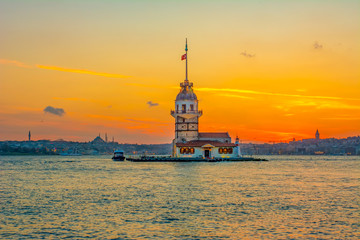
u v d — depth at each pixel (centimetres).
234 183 8606
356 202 6088
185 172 11650
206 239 4081
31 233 4262
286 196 6681
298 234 4231
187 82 18875
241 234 4238
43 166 18175
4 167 17162
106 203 5956
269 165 16950
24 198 6488
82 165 18788
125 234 4241
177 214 5147
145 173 11525
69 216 5038
